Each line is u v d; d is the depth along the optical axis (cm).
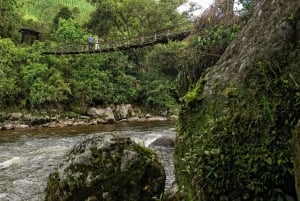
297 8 342
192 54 1053
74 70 3061
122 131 2080
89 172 506
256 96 324
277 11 359
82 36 3356
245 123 315
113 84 3247
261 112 312
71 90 2944
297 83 310
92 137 548
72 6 5722
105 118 2895
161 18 3869
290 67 322
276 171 292
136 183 505
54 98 2752
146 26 3894
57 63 2981
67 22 3397
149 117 3228
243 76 346
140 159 522
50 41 3428
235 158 305
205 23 1154
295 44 331
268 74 328
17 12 3853
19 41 3519
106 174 504
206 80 392
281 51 333
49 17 5281
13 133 2083
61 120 2689
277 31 344
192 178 324
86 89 3012
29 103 2711
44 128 2419
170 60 2408
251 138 308
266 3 385
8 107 2617
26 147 1479
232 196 299
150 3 3866
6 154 1302
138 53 3566
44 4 5553
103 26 3972
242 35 392
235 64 368
